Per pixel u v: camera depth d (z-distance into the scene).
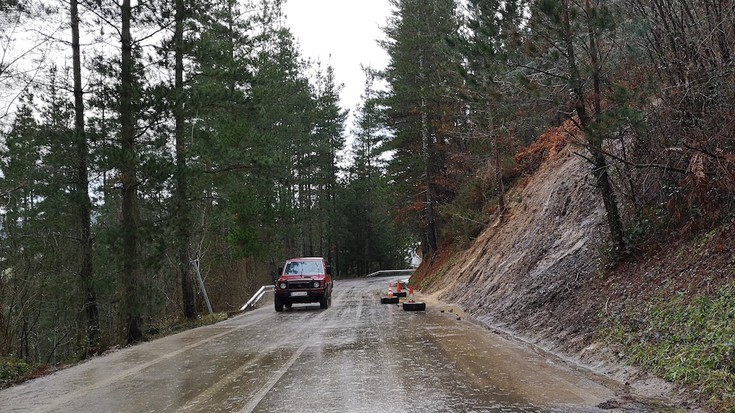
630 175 11.05
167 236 16.34
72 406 6.74
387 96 35.75
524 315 12.52
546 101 10.63
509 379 7.23
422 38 29.97
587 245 12.73
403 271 61.81
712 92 9.09
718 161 8.65
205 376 8.16
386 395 6.48
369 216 68.56
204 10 16.88
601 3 10.11
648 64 9.92
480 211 26.91
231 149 17.75
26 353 19.66
